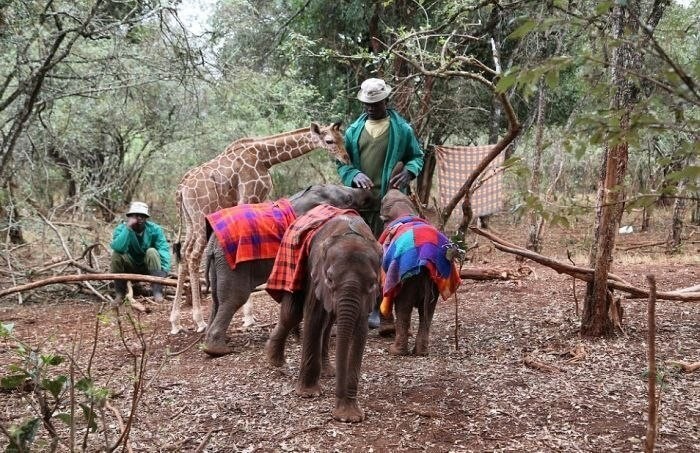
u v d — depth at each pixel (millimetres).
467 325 6156
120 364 5219
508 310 6656
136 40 9109
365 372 4832
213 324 5359
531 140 12445
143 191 17422
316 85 13594
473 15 10523
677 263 10109
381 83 5852
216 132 13484
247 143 6387
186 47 8273
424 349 5234
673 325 5797
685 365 4605
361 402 4223
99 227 12094
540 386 4445
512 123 5410
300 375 4367
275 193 15344
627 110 2100
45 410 2787
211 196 6109
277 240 5285
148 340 5957
